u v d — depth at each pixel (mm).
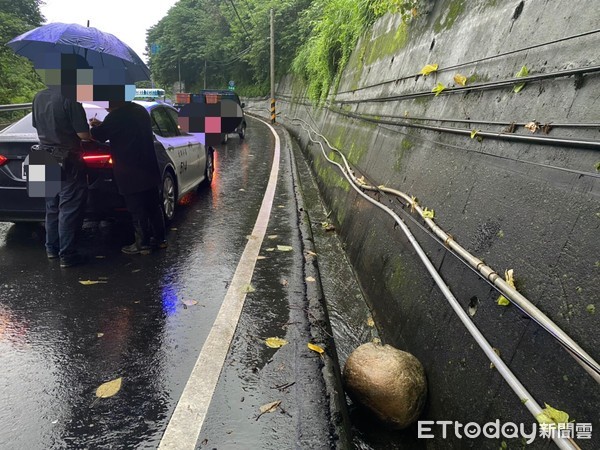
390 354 2734
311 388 2635
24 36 4078
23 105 9375
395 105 5645
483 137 3008
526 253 2205
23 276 4316
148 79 5309
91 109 5367
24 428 2365
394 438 2623
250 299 3828
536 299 2029
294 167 11023
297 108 24031
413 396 2553
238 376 2758
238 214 6645
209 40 51969
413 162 4238
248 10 40688
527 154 2486
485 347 2139
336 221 6477
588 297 1777
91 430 2348
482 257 2537
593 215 1891
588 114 2102
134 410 2488
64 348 3105
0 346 3133
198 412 2449
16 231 5691
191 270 4477
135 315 3564
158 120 6219
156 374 2803
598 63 2131
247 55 39000
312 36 20609
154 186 4723
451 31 4340
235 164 11438
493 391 2109
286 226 6043
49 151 4145
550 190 2205
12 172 4738
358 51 10250
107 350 3076
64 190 4340
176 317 3521
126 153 4422
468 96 3488
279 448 2199
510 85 2885
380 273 4062
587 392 1645
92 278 4281
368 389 2604
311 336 3229
